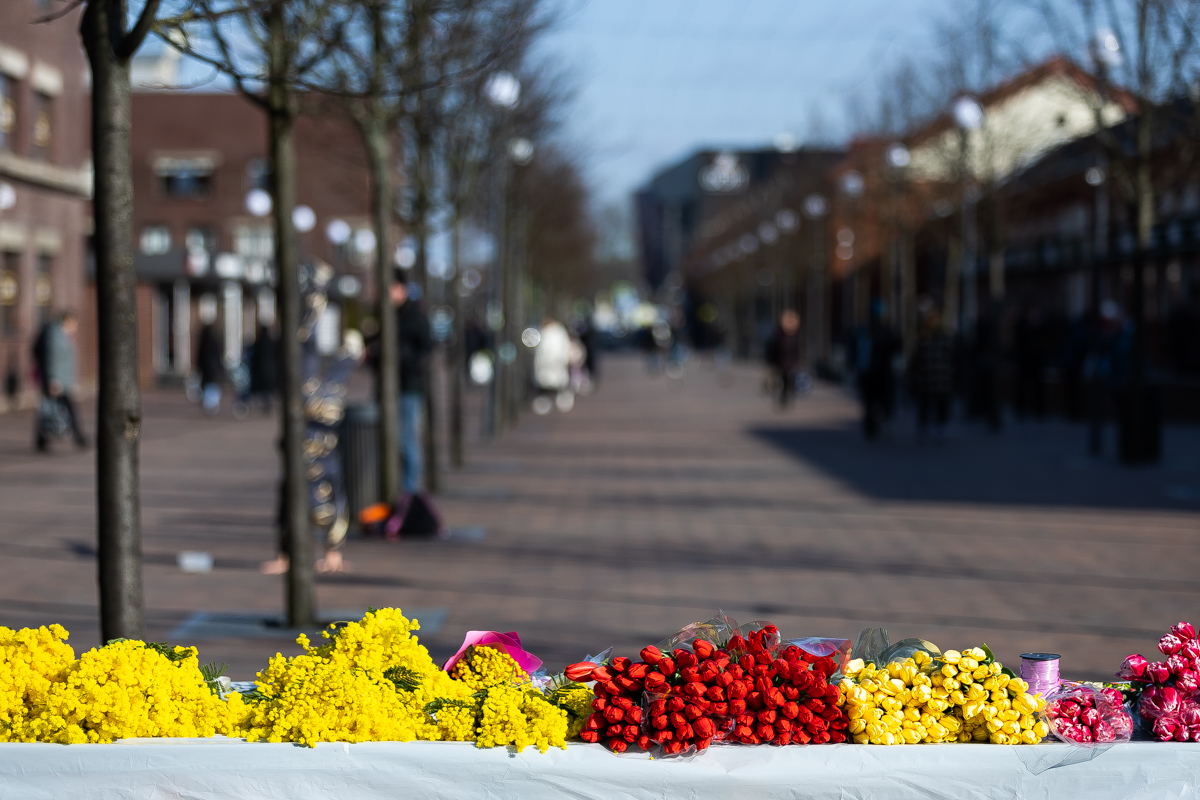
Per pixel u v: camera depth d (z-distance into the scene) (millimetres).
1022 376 28156
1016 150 30609
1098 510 13492
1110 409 27984
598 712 3441
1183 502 14125
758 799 3303
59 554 10422
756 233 80625
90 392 34906
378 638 3787
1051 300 41031
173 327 40031
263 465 18141
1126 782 3361
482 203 24922
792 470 17672
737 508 13617
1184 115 15773
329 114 11555
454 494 14570
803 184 57281
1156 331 31312
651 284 173875
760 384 47438
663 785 3303
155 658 3553
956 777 3334
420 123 15227
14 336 29078
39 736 3443
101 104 4816
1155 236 29422
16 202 29094
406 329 13039
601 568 9977
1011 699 3520
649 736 3434
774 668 3455
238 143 57312
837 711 3412
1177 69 15062
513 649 3992
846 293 66250
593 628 7840
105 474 4895
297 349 7707
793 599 8781
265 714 3527
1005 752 3355
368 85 7430
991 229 25656
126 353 4875
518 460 18922
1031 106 31031
